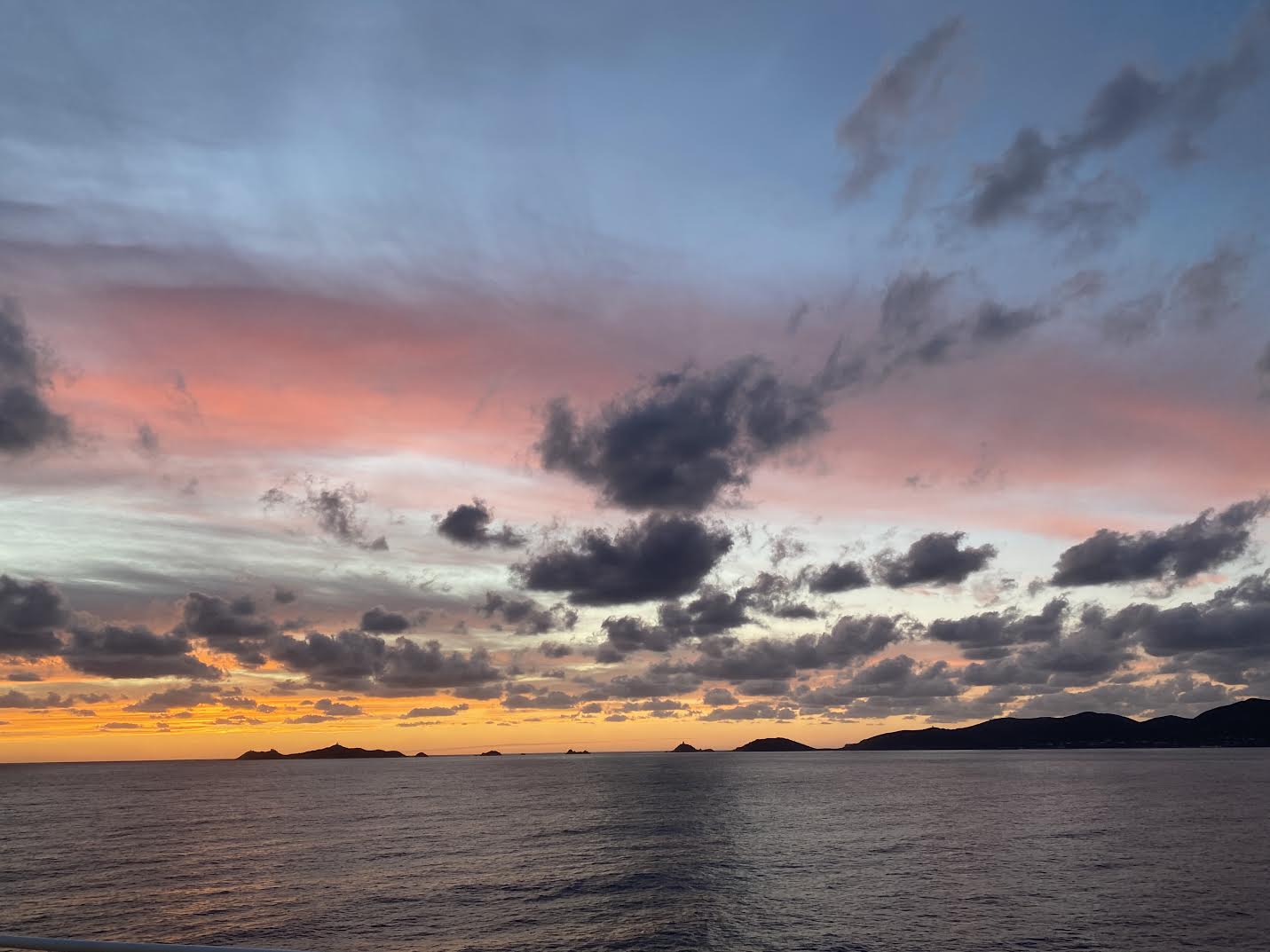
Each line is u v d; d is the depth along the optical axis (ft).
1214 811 330.54
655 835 270.26
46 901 169.58
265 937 138.72
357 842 259.80
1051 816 315.37
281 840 267.59
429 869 204.44
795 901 161.38
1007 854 220.43
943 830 273.54
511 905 160.76
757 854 224.33
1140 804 364.38
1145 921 143.84
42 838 284.61
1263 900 159.74
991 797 412.77
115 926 148.05
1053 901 159.33
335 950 130.41
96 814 385.09
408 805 418.31
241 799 483.92
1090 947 128.57
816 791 476.95
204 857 229.66
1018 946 129.29
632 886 178.50
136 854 237.25
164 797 510.17
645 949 129.70
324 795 510.99
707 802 404.36
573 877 189.88
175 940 138.21
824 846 239.71
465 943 133.90
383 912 155.94
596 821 320.50
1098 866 198.90
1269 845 233.96
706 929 141.08
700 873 194.18
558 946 131.95
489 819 333.42
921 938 134.31
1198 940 131.95
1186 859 208.95
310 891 176.86
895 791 458.91
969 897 163.94
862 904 158.61
